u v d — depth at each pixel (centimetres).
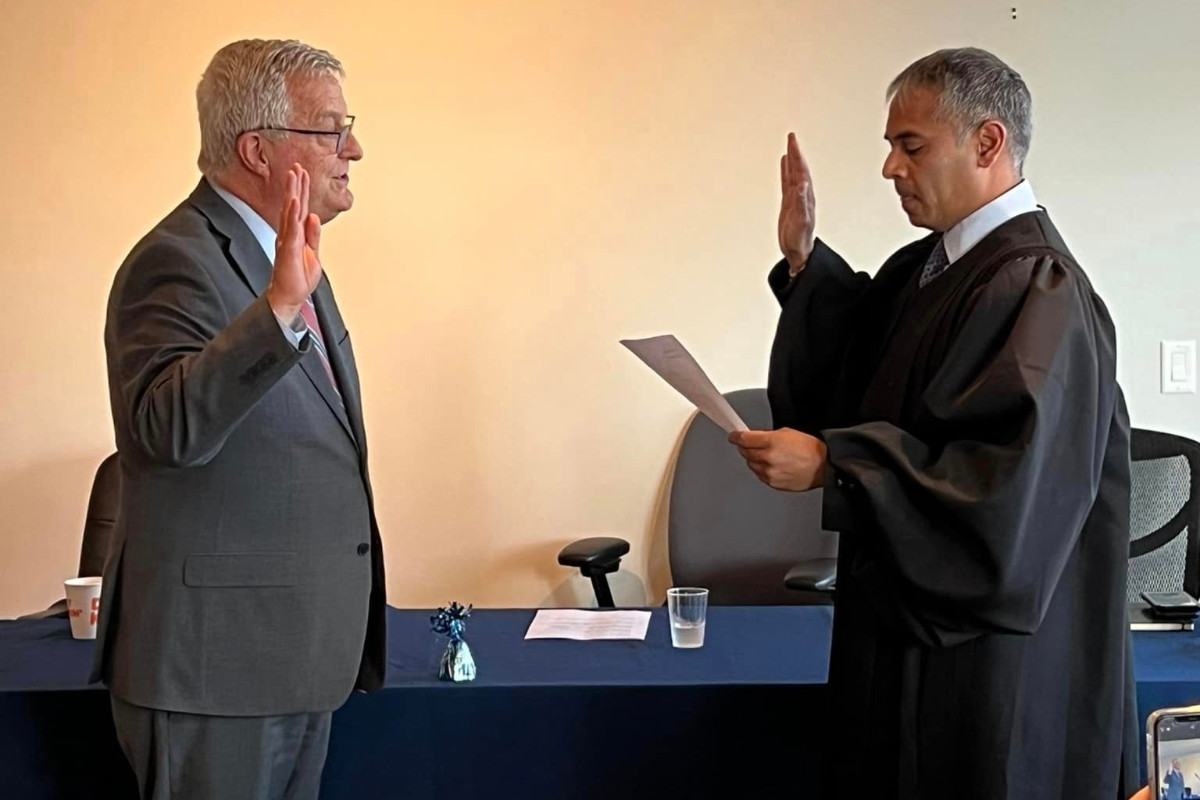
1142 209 276
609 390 280
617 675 172
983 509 123
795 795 168
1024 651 132
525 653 185
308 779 153
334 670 146
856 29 274
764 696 167
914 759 135
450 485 282
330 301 165
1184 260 276
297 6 274
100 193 275
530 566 284
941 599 128
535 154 277
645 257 278
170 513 139
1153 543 220
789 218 166
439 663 179
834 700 148
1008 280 133
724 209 277
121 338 138
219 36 274
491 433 282
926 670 135
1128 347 277
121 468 145
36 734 165
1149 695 166
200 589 138
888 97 152
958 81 140
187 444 127
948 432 132
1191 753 120
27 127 273
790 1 274
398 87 275
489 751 169
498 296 279
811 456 137
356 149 156
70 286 276
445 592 284
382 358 280
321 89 149
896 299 155
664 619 206
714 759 168
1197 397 278
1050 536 127
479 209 278
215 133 148
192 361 127
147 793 143
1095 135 275
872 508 131
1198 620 200
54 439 278
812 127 276
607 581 277
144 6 273
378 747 168
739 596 268
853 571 141
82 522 279
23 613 279
